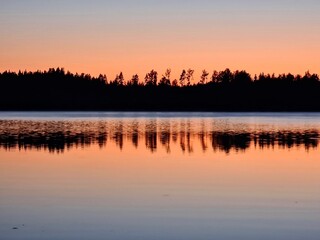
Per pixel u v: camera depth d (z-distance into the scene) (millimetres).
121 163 38094
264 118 127000
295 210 22469
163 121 108562
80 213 21922
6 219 20922
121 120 112562
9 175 32188
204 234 18844
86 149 47969
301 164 37562
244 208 22828
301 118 126688
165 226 19891
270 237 18484
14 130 74000
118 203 23781
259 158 41219
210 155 43562
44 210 22453
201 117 135750
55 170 34344
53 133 68062
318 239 18266
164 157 42250
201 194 25984
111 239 18250
